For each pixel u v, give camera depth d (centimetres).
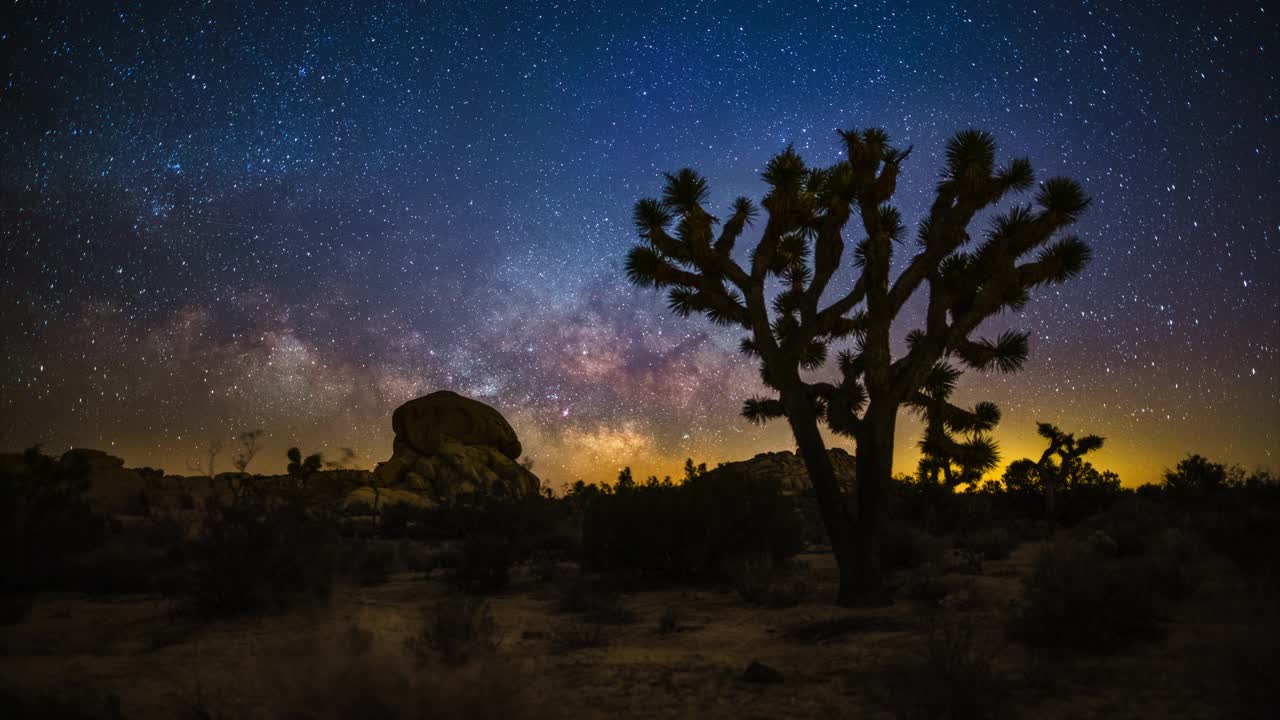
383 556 1775
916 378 1092
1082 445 3275
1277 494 1872
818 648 732
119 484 3575
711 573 1473
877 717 477
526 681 410
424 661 587
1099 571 719
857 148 1139
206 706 505
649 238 1252
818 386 1188
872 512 1054
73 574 1320
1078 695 502
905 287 1125
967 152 1141
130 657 724
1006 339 1223
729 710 508
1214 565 1163
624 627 920
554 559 2033
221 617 964
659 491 1586
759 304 1186
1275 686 461
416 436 6500
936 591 1078
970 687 467
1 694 488
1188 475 2945
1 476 1508
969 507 2734
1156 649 622
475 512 2688
